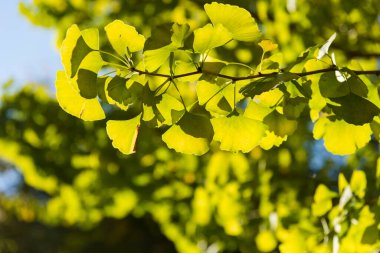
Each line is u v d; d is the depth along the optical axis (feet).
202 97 3.54
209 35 3.43
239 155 7.07
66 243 26.32
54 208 9.91
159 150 8.04
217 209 7.16
